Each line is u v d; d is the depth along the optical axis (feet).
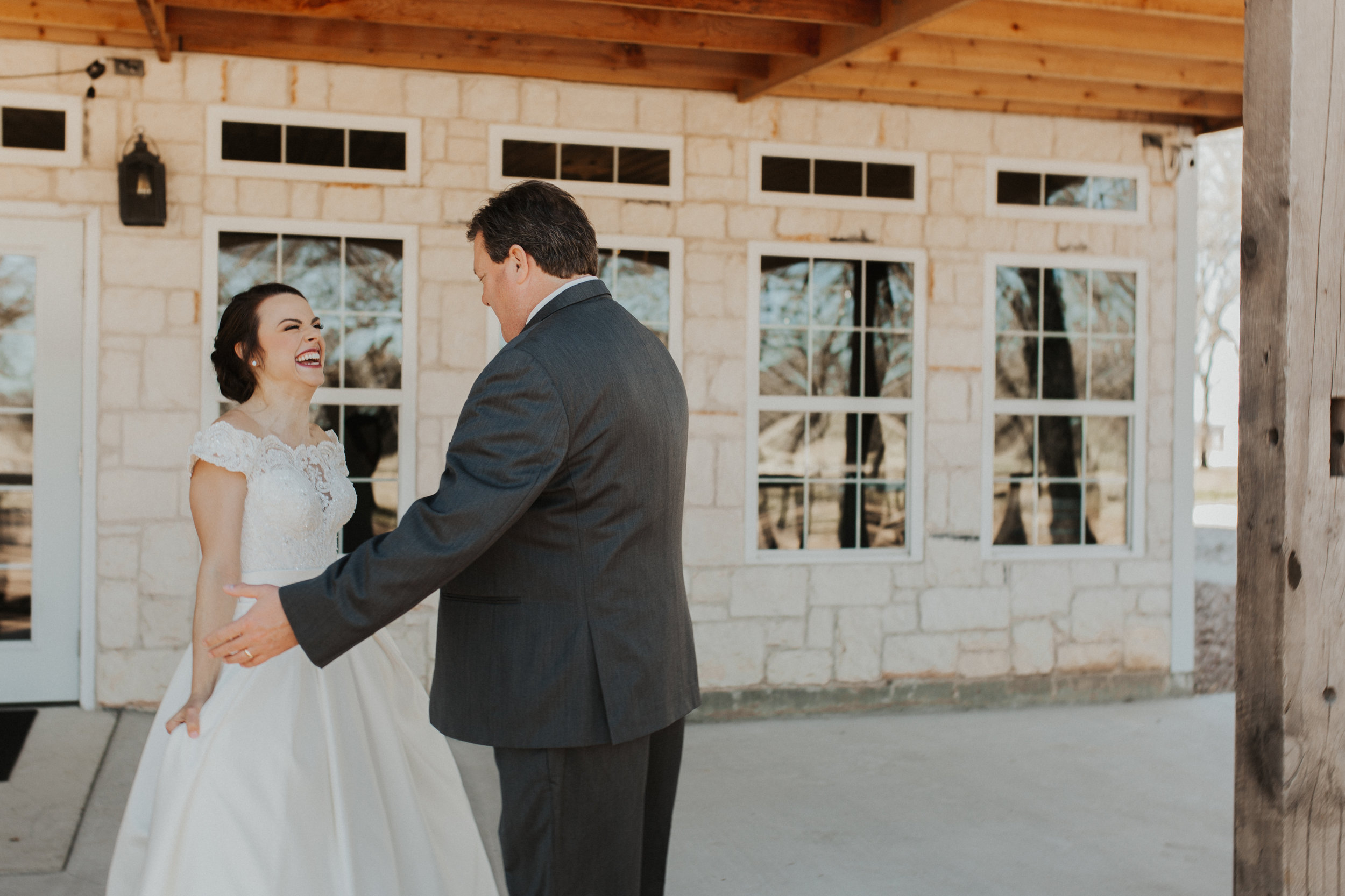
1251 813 5.77
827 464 16.90
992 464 17.40
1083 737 15.57
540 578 5.84
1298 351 5.60
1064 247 17.63
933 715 16.75
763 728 15.90
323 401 15.19
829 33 13.92
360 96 15.15
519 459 5.52
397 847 7.52
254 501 7.58
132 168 14.07
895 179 17.02
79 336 14.61
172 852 6.75
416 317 15.34
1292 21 5.55
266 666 7.20
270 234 14.98
